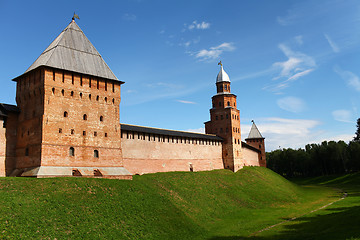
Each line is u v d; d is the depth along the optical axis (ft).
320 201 204.64
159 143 201.16
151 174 184.44
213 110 274.57
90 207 110.11
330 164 443.73
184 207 144.87
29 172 131.95
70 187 118.62
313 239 97.55
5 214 90.68
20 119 151.53
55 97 141.28
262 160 342.44
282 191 227.40
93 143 152.15
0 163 143.54
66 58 152.56
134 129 180.65
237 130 271.49
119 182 140.67
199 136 237.25
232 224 136.15
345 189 287.48
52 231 90.63
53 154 135.44
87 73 155.84
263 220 142.51
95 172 148.66
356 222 110.32
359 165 386.32
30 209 96.99
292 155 484.74
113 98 166.71
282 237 108.47
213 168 248.11
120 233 101.65
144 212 122.11
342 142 492.95
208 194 177.37
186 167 220.64
